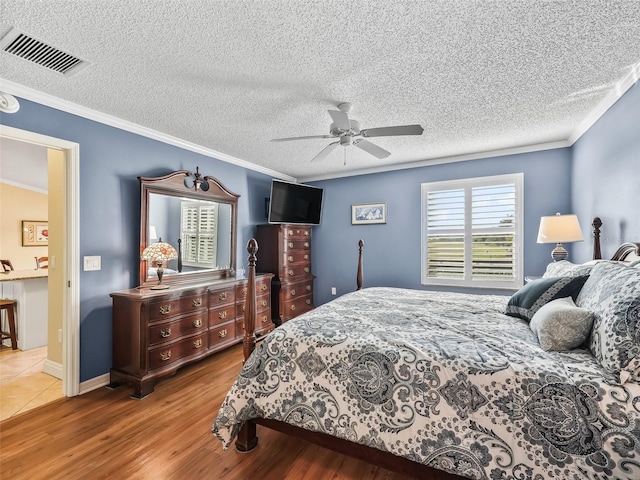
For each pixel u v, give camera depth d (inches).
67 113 99.5
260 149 150.1
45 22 62.6
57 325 114.5
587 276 72.7
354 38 68.2
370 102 99.8
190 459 69.6
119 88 90.2
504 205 153.2
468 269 161.6
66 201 100.7
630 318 47.0
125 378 101.6
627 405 42.8
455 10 59.7
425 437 52.3
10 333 140.5
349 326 71.4
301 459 70.0
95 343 105.3
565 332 56.2
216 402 94.9
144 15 60.7
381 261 185.2
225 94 94.0
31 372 117.0
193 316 118.5
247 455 71.2
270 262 179.0
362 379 58.9
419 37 67.9
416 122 116.8
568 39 69.0
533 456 45.8
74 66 78.9
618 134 94.0
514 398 48.0
